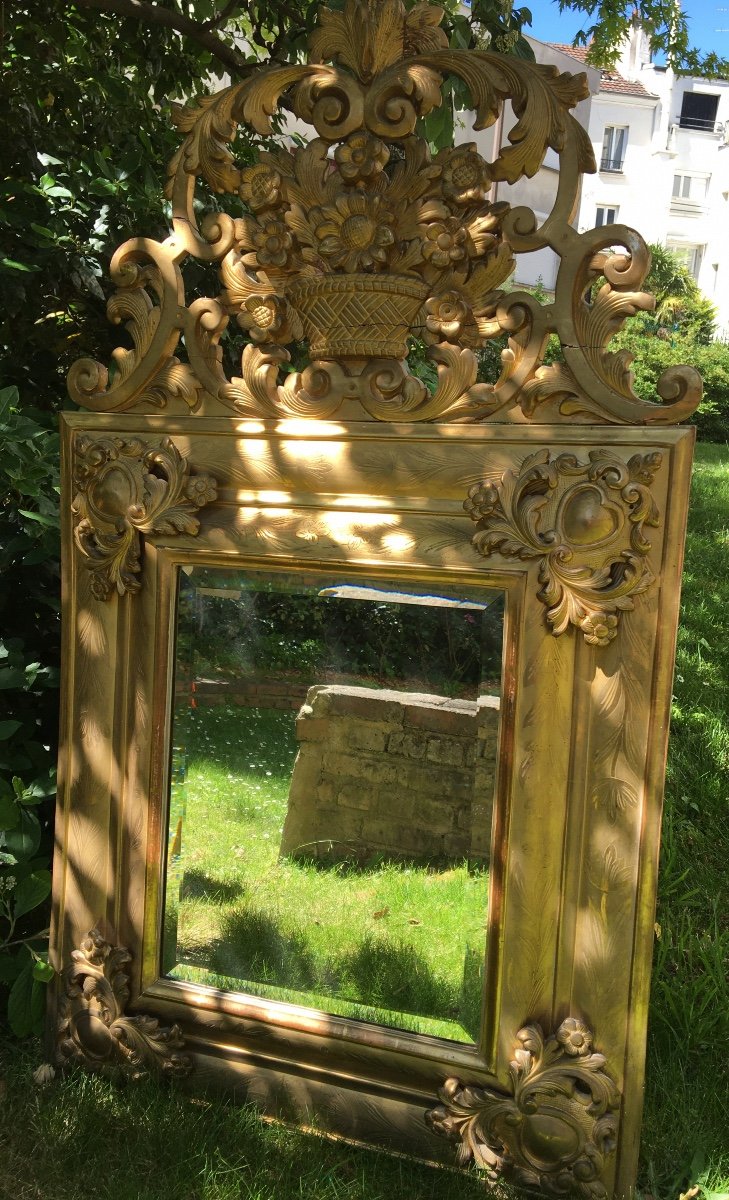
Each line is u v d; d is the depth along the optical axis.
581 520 1.47
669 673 1.47
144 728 1.82
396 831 1.69
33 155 2.72
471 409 1.58
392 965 1.70
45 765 2.10
